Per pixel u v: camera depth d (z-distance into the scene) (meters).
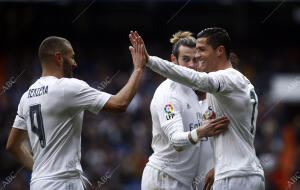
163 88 14.88
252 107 13.11
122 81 45.84
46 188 12.86
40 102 13.19
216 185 12.77
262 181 12.94
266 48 53.81
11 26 49.81
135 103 39.66
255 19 52.56
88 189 14.12
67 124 13.15
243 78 13.11
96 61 50.06
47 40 13.59
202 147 15.12
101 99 13.00
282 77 49.69
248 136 13.03
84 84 13.18
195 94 15.22
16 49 50.34
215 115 13.18
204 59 13.34
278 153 34.81
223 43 13.27
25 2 46.41
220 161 12.81
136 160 34.06
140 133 36.81
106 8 50.19
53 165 13.00
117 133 36.22
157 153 15.01
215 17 51.31
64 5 48.88
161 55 50.06
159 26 51.44
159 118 14.55
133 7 50.25
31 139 13.40
